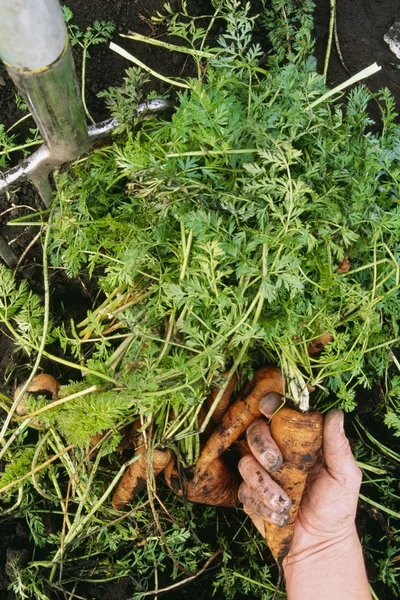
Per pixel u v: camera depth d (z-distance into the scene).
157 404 0.53
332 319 0.50
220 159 0.47
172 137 0.47
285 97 0.49
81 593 0.65
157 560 0.62
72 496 0.62
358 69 0.69
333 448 0.52
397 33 0.69
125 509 0.64
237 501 0.61
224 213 0.48
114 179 0.54
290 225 0.47
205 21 0.67
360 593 0.56
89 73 0.65
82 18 0.65
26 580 0.62
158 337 0.51
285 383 0.51
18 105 0.64
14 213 0.65
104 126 0.52
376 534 0.69
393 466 0.66
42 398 0.52
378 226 0.49
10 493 0.60
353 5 0.69
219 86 0.48
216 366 0.50
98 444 0.53
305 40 0.61
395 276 0.54
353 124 0.54
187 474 0.56
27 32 0.32
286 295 0.50
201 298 0.47
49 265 0.66
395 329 0.56
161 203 0.47
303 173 0.50
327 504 0.55
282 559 0.55
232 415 0.54
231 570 0.64
